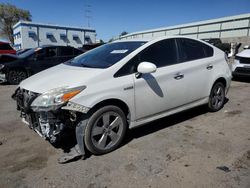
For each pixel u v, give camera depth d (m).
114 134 3.36
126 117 3.49
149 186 2.61
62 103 2.86
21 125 4.43
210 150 3.38
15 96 3.72
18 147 3.54
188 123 4.41
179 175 2.79
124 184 2.65
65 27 40.81
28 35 37.75
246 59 8.24
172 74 3.87
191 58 4.29
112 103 3.29
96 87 3.08
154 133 3.97
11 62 8.79
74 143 3.56
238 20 28.25
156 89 3.68
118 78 3.29
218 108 5.05
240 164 3.01
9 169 2.97
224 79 4.93
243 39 25.33
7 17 54.03
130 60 3.46
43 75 3.64
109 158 3.20
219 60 4.82
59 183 2.68
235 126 4.26
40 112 2.99
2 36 55.34
